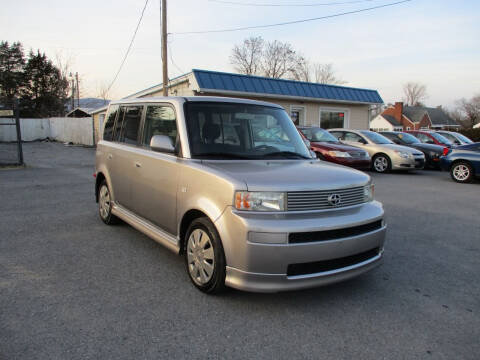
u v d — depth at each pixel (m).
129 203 4.82
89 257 4.33
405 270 4.19
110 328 2.80
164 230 4.06
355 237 3.20
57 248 4.62
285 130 4.51
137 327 2.83
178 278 3.78
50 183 9.62
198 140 3.80
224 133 3.98
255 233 2.92
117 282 3.65
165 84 17.27
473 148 11.28
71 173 11.65
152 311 3.08
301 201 3.08
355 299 3.43
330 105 20.91
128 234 5.26
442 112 71.69
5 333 2.69
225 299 3.33
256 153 3.99
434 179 12.02
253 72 53.09
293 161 3.99
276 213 3.01
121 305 3.17
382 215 3.52
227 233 3.05
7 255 4.33
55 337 2.66
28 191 8.45
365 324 2.99
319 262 3.09
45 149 22.94
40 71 51.94
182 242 3.74
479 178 11.32
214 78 16.38
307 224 2.98
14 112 13.15
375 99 22.06
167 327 2.85
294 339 2.74
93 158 16.98
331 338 2.77
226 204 3.08
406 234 5.62
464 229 5.95
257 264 2.94
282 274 2.95
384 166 13.21
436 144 16.14
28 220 5.91
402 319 3.09
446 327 2.98
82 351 2.51
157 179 4.05
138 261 4.23
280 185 3.05
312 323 2.98
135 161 4.57
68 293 3.38
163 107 4.28
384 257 4.61
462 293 3.62
